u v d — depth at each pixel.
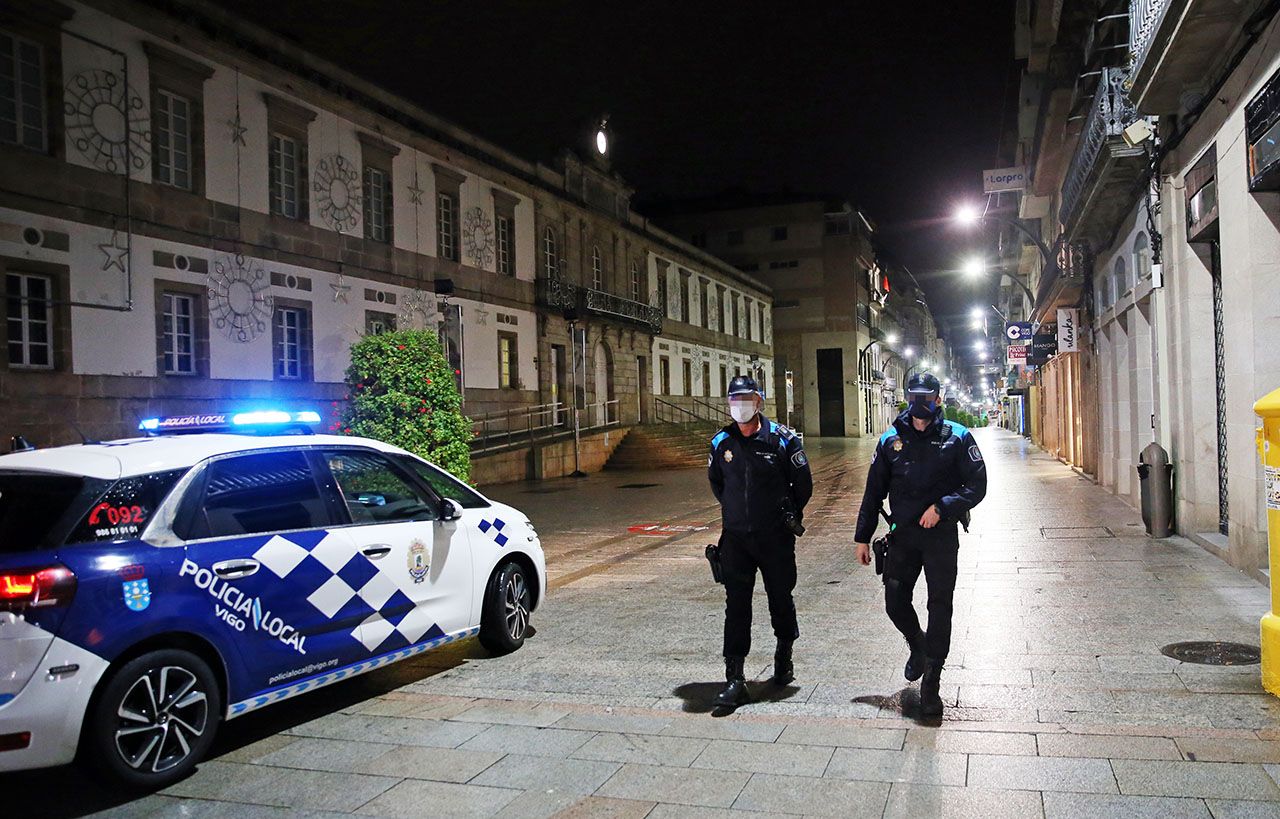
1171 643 6.13
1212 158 8.91
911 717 4.87
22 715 3.88
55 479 4.49
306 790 4.28
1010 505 15.45
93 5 15.09
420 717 5.32
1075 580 8.51
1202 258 10.01
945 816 3.65
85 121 14.95
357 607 5.43
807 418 62.41
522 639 6.96
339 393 20.44
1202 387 10.13
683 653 6.52
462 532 6.39
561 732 4.92
